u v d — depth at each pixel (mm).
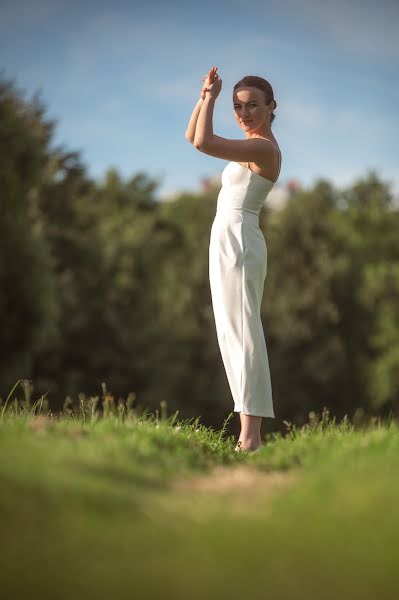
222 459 6691
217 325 7918
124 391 49531
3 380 33031
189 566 3422
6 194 32906
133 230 54906
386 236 68188
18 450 4648
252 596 3191
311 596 3205
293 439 7828
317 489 4398
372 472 4664
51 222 48219
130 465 5215
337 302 58344
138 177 66188
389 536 3727
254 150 7711
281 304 56875
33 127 35219
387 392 56125
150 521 3986
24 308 33281
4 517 3754
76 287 47312
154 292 55219
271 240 59750
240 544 3664
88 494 4129
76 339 47750
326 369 56156
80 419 7441
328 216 62594
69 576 3283
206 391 55812
